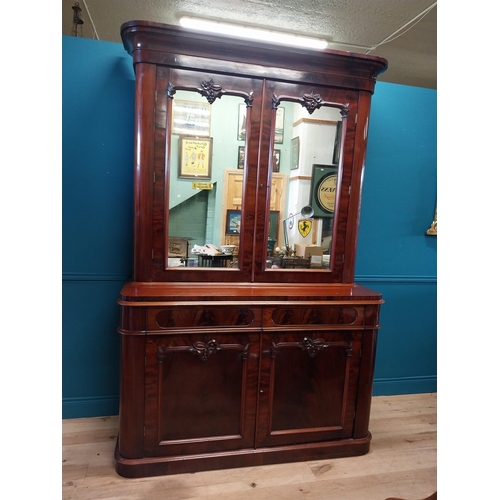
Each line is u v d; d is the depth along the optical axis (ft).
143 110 4.65
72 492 4.42
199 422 4.85
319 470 5.07
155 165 4.78
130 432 4.65
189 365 4.72
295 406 5.15
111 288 6.04
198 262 5.20
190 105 4.90
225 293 4.74
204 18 7.52
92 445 5.35
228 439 4.95
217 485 4.66
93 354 6.09
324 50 4.91
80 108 5.63
